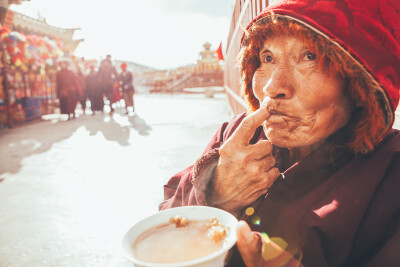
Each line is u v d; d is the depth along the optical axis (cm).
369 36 50
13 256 202
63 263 193
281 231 55
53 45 1074
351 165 58
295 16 51
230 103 869
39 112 969
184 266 41
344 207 53
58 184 339
